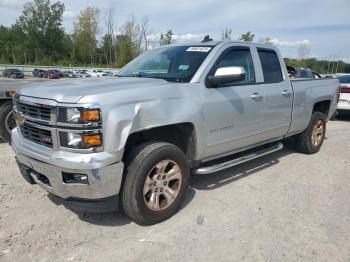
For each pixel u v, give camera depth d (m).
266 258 3.04
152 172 3.49
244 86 4.45
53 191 3.24
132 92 3.26
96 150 3.02
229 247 3.19
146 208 3.43
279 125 5.15
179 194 3.74
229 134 4.26
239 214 3.83
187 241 3.27
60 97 3.05
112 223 3.57
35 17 85.19
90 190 3.08
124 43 65.56
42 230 3.39
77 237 3.30
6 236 3.26
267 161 5.82
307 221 3.71
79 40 80.44
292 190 4.57
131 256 3.03
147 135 3.75
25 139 3.49
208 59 4.06
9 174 4.81
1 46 88.88
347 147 7.03
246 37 45.28
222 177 4.98
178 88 3.65
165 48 4.78
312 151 6.29
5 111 6.29
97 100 3.00
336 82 6.75
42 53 87.06
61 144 3.06
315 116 6.15
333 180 4.99
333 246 3.24
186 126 3.81
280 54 5.30
